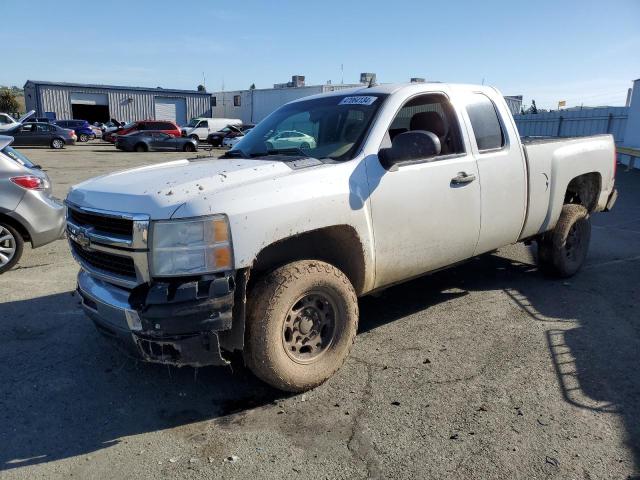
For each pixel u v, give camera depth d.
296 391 3.61
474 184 4.46
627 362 4.02
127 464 2.97
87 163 22.58
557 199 5.40
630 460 2.90
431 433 3.17
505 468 2.85
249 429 3.27
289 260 3.69
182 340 3.08
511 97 25.20
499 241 4.93
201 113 55.22
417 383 3.75
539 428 3.19
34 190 6.56
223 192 3.19
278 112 4.91
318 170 3.59
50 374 3.99
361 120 4.04
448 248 4.40
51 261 7.06
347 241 3.78
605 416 3.31
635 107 18.83
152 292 3.07
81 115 50.56
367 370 3.95
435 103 4.47
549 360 4.05
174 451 3.08
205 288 3.08
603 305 5.20
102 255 3.46
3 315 5.13
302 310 3.56
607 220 9.72
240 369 4.02
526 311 5.06
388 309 5.16
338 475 2.84
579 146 5.68
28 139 31.34
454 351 4.23
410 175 4.00
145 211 3.10
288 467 2.91
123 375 3.97
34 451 3.10
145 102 52.34
